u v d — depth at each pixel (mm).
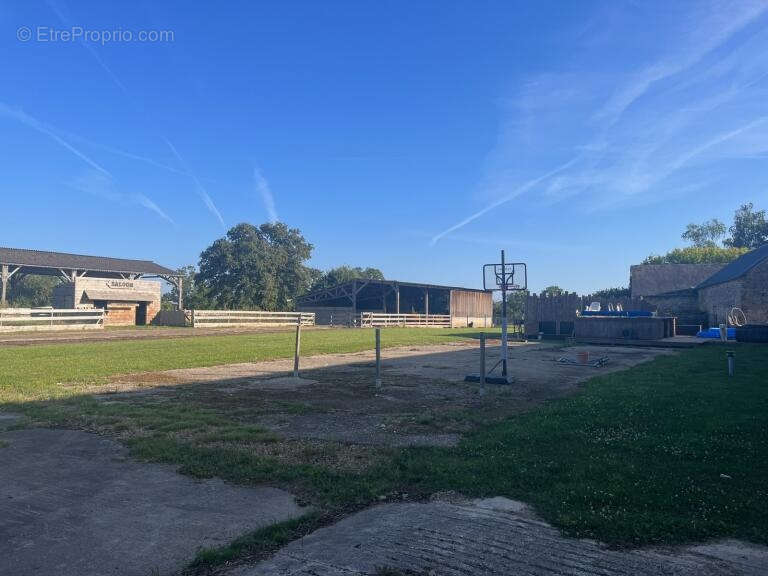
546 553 3432
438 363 15305
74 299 36156
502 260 11812
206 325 36625
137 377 11594
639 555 3400
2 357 15078
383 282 47156
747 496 4312
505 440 6211
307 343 22250
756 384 10484
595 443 6035
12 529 3861
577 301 28609
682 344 23312
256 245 56562
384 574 3168
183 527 3895
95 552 3492
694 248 70688
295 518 4020
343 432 6773
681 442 5965
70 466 5344
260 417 7602
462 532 3760
